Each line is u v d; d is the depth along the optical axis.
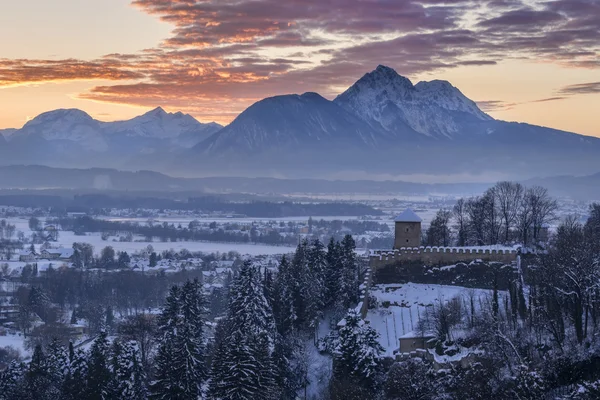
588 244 190.12
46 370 187.12
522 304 178.12
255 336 173.50
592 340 155.88
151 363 195.00
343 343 171.88
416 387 154.38
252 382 160.00
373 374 166.88
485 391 147.38
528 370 144.38
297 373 183.38
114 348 182.88
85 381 171.62
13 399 183.88
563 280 172.50
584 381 135.75
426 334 176.88
